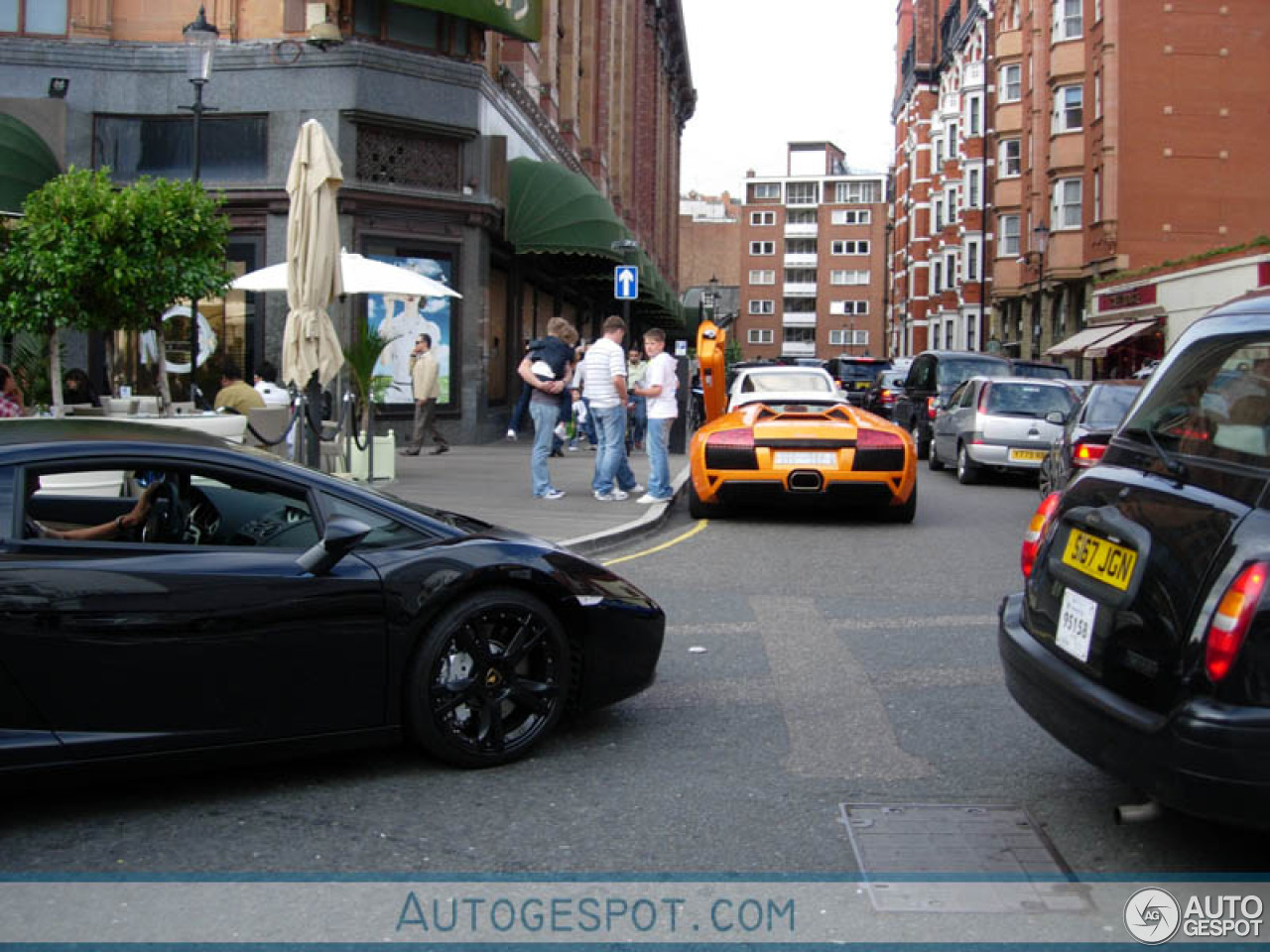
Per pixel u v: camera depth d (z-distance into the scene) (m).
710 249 135.62
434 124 20.98
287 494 4.59
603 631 5.04
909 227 81.19
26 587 3.96
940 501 15.16
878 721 5.47
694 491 12.60
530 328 27.67
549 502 12.88
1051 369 22.72
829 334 129.50
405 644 4.56
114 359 18.34
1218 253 29.34
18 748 3.91
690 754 4.99
